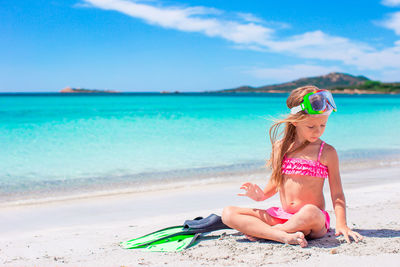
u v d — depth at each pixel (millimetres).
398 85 186500
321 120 3121
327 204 5027
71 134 14922
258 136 14117
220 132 15523
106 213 5059
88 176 7684
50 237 3875
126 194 6188
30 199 5895
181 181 7160
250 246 3002
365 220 3893
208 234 3535
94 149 11242
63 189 6586
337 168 3270
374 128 17406
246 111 32281
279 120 3305
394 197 5371
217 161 9250
